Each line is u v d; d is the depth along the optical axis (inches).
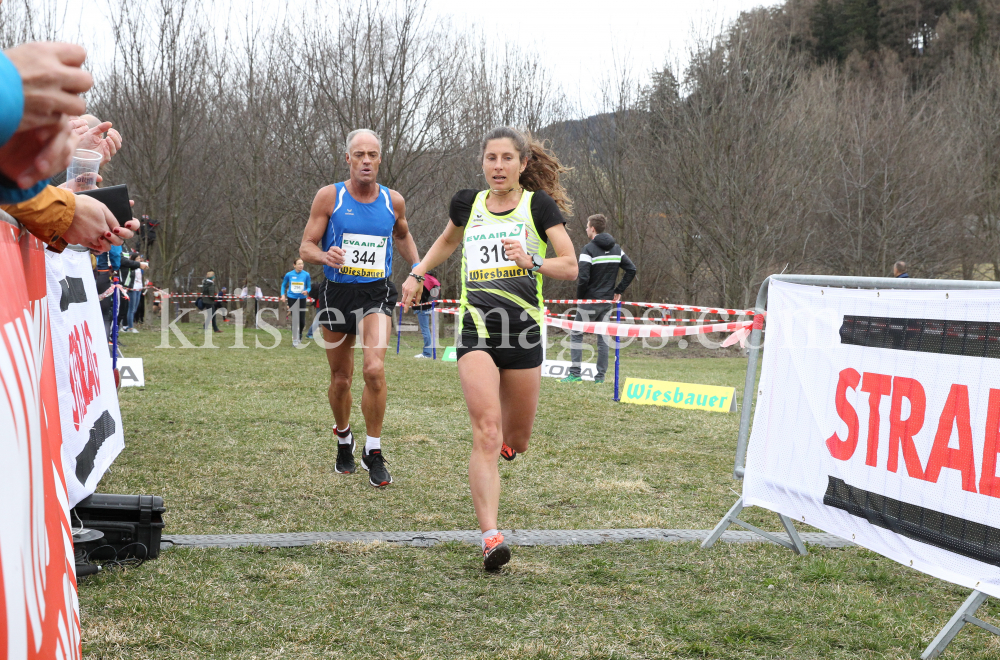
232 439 221.5
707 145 825.5
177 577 111.4
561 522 151.3
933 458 105.0
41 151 33.0
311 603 104.3
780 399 132.1
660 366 542.9
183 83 835.4
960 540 100.3
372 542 131.2
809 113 889.5
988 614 109.1
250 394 312.3
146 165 857.5
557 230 135.6
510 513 157.3
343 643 92.7
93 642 89.1
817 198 903.7
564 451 222.7
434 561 123.7
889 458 111.7
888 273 873.5
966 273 993.5
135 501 120.0
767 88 819.4
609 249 398.9
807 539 140.6
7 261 35.1
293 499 162.4
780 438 131.4
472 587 112.6
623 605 107.3
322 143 818.2
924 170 893.8
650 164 894.4
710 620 102.8
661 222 939.3
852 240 891.4
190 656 87.4
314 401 299.0
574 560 126.2
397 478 184.2
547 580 116.5
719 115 825.5
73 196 50.4
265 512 151.2
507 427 141.7
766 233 817.5
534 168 139.9
